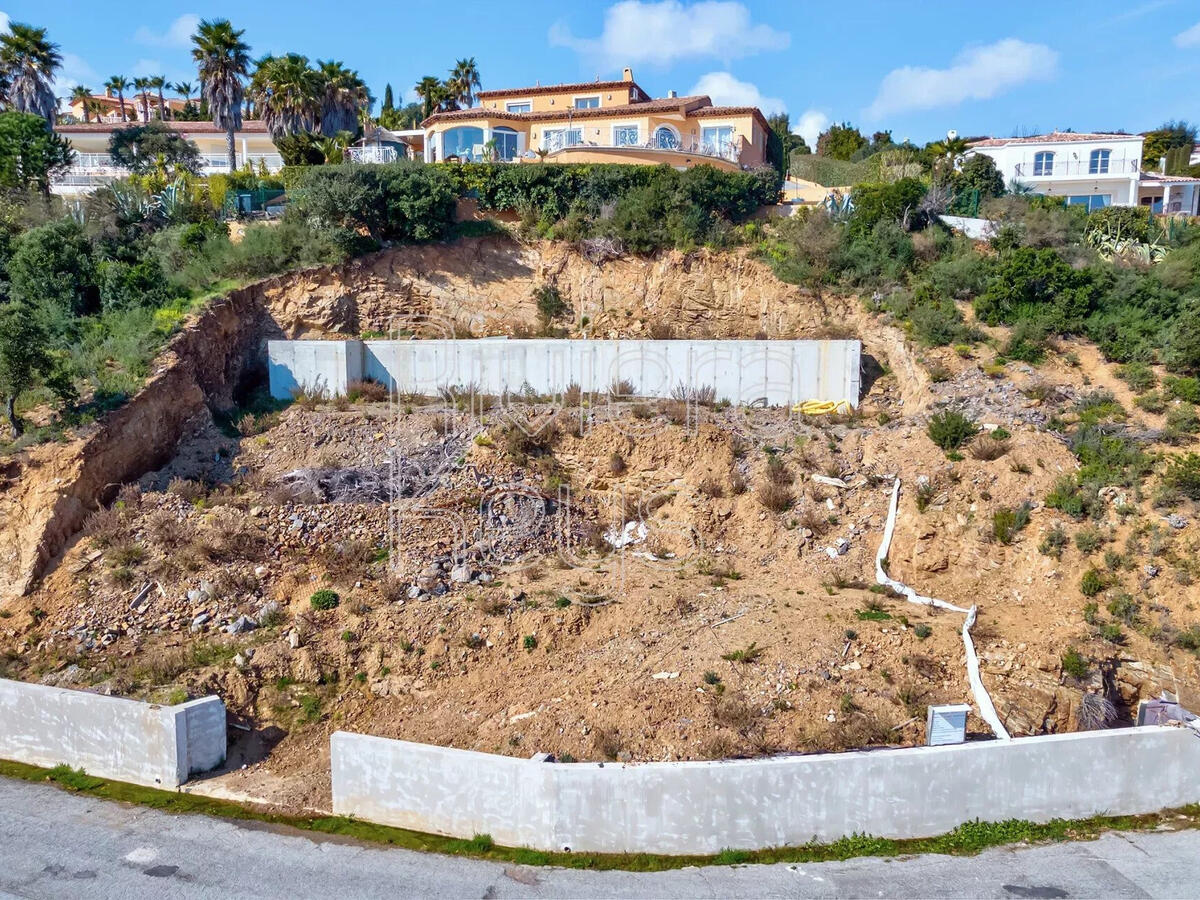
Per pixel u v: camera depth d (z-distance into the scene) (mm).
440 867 11430
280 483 20250
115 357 21938
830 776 11797
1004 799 12250
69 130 46312
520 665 16047
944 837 12023
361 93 47781
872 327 27328
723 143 39844
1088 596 17562
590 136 40656
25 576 17031
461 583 18141
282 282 27172
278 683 15680
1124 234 32219
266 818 12703
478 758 12086
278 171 39344
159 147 40125
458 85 52938
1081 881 11031
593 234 30250
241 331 25875
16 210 28375
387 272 28734
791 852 11703
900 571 19344
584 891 10852
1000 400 22859
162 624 16500
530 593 17703
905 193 30500
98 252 26344
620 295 29672
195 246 27969
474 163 32812
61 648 15914
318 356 24859
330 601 17047
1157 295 25828
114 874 11188
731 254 29688
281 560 18156
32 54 41469
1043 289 26406
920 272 28703
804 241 29344
